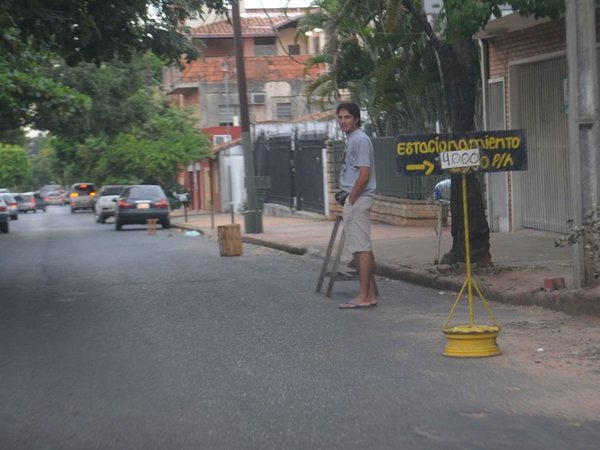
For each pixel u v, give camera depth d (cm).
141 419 729
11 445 669
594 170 1125
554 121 1931
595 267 1166
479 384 811
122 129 4428
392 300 1320
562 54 1844
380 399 772
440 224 1575
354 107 1245
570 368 855
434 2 1664
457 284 1358
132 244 2836
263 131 4531
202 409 754
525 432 672
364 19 2116
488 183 2192
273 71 5875
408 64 2506
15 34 1561
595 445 641
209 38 5816
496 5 1271
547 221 1991
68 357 974
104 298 1438
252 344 1023
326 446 650
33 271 1939
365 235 1249
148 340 1061
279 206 4147
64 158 6581
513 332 1027
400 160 1191
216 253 2327
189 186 6894
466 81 1450
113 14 1557
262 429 695
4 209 4081
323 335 1065
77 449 658
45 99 2525
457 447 641
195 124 5666
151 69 5400
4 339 1089
